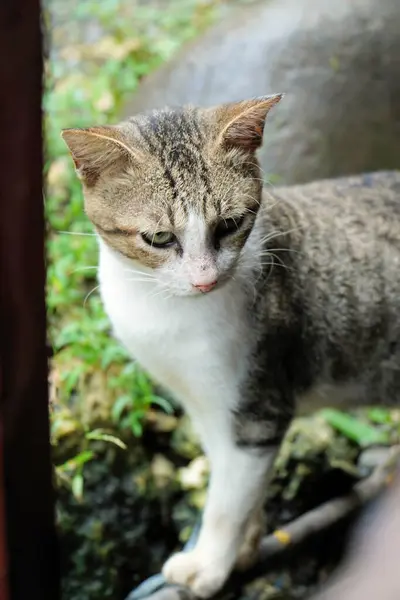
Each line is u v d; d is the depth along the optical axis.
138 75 1.12
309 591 0.78
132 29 1.25
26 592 0.54
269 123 0.96
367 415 0.88
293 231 0.69
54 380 0.80
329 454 0.85
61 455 0.80
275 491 0.84
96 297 0.88
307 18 0.99
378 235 0.71
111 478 0.82
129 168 0.63
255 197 0.65
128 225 0.63
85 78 1.12
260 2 1.10
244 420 0.69
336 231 0.71
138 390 0.84
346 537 0.79
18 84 0.47
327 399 0.75
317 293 0.70
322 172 0.97
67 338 0.84
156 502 0.83
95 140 0.62
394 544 0.37
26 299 0.50
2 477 0.51
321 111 0.97
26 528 0.54
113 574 0.80
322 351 0.71
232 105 0.65
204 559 0.71
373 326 0.71
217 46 1.00
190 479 0.84
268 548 0.77
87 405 0.82
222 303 0.65
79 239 0.92
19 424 0.52
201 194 0.63
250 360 0.67
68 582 0.79
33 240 0.49
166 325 0.66
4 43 0.46
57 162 0.97
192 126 0.64
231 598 0.78
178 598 0.71
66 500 0.80
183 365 0.67
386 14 0.99
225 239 0.64
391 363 0.73
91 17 1.24
